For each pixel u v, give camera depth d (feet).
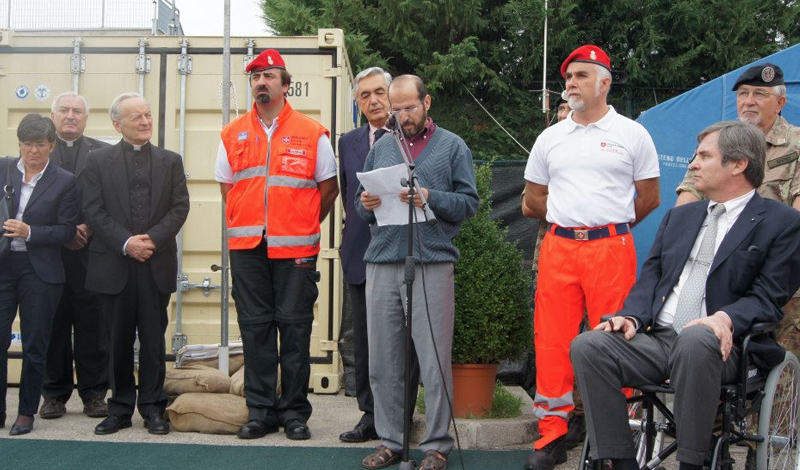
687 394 10.76
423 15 45.29
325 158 16.40
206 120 20.84
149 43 20.86
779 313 11.49
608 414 11.34
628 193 13.93
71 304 17.84
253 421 15.93
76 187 16.94
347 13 46.65
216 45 20.79
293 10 47.19
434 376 13.70
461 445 15.24
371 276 14.23
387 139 14.47
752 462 13.48
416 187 12.92
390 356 14.12
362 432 15.67
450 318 13.98
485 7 46.80
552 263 14.01
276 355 16.33
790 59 18.92
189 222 20.65
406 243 13.65
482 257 15.62
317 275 16.34
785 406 11.95
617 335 11.81
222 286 18.40
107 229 15.94
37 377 16.30
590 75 13.73
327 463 14.15
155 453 14.65
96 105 20.90
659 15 45.47
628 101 45.70
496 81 44.62
